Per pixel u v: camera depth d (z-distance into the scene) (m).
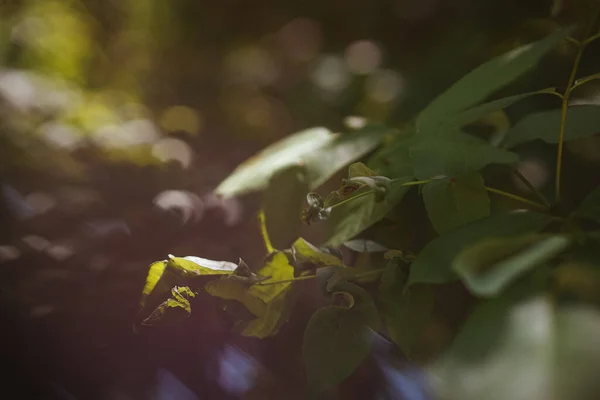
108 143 1.35
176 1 2.89
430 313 0.83
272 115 2.66
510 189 0.98
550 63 1.21
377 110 2.35
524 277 0.73
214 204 1.08
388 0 2.62
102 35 2.53
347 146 0.93
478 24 1.84
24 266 1.06
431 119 0.88
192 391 1.00
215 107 2.62
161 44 2.80
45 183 1.34
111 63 2.47
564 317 0.70
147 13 2.78
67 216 1.18
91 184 1.29
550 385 0.68
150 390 1.00
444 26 2.29
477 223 0.79
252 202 1.14
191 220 1.06
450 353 0.71
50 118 1.56
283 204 0.90
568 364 0.68
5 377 1.02
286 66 3.19
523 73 0.86
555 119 0.88
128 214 1.14
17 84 1.60
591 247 0.76
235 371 1.00
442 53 1.93
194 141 1.78
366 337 0.82
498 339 0.70
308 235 1.05
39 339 1.02
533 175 1.17
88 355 1.01
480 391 0.69
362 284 0.89
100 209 1.19
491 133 1.08
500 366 0.69
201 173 1.34
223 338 0.98
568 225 0.79
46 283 1.03
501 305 0.72
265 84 2.97
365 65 2.63
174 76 2.74
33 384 1.02
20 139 1.43
